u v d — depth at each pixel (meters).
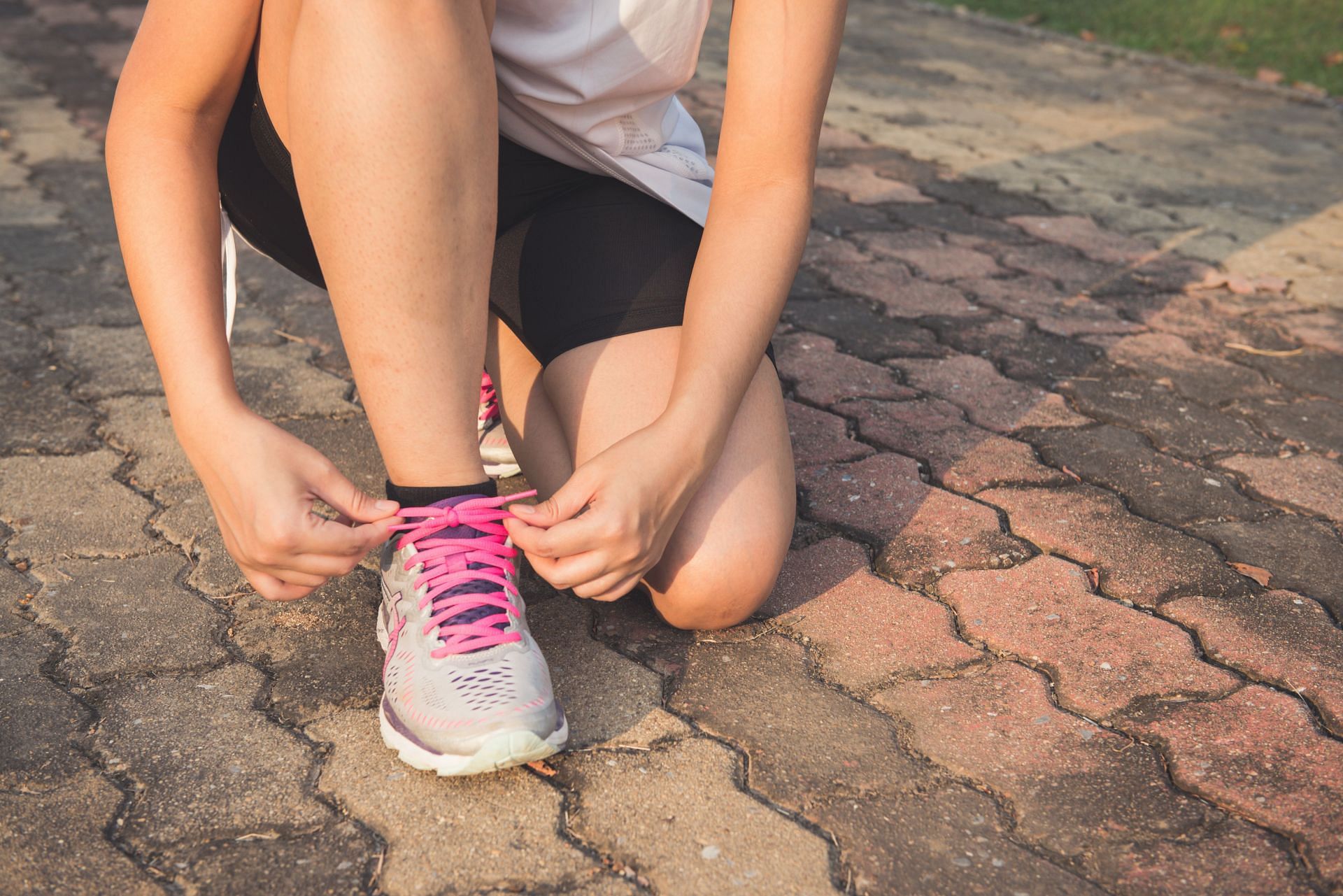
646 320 1.46
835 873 1.15
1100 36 6.23
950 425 2.13
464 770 1.20
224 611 1.54
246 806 1.21
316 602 1.57
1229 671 1.48
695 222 1.59
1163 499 1.90
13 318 2.44
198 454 1.20
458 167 1.16
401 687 1.25
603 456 1.26
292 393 2.19
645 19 1.46
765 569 1.43
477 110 1.17
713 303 1.35
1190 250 3.17
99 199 3.21
